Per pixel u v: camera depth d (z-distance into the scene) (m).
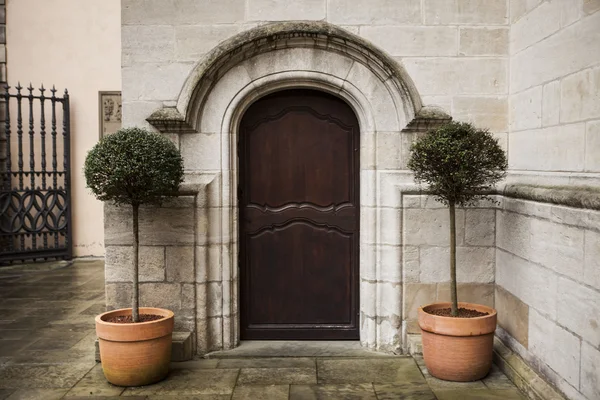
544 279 4.05
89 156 4.34
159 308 4.93
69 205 10.06
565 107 3.95
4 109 10.01
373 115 5.07
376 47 4.98
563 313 3.76
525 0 4.67
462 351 4.39
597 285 3.33
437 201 4.93
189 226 5.05
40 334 5.88
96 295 7.64
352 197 5.36
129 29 5.03
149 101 5.05
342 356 5.06
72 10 10.13
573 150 3.83
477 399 4.15
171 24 5.03
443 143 4.21
